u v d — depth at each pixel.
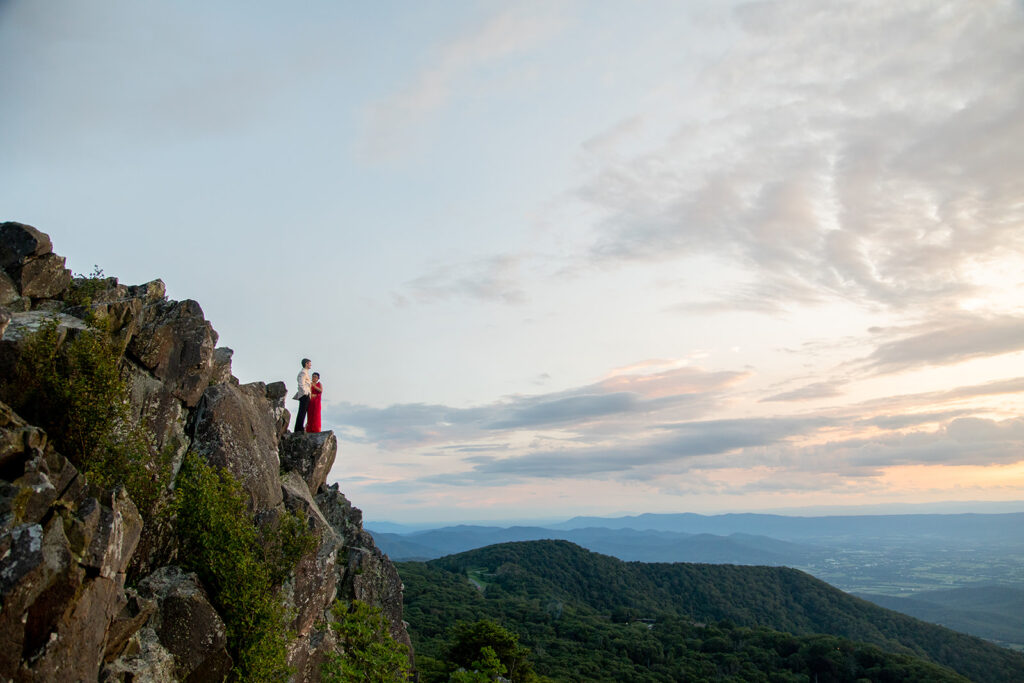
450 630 104.31
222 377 23.11
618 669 108.44
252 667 17.38
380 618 21.28
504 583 189.75
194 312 20.91
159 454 18.33
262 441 22.09
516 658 50.19
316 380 28.88
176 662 15.84
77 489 13.64
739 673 119.06
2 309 14.63
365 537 27.45
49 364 15.29
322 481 27.94
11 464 12.39
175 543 17.78
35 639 11.28
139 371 18.70
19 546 11.08
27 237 17.34
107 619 13.13
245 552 18.30
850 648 127.25
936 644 166.88
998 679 146.50
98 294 19.12
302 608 20.00
